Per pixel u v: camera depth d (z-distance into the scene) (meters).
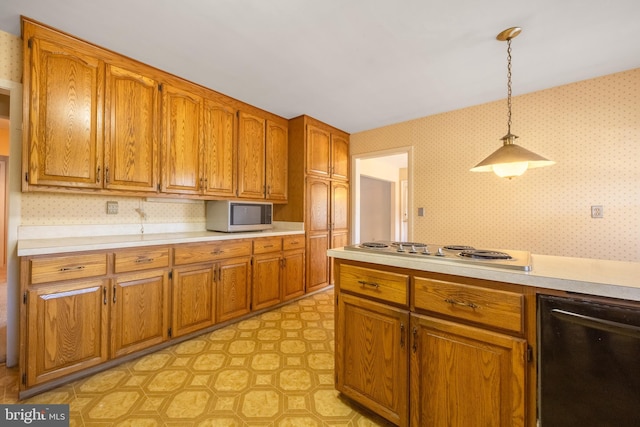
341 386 1.54
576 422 0.92
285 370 1.88
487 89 2.61
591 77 2.36
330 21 1.68
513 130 2.73
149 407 1.50
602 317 0.88
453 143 3.12
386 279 1.37
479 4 1.54
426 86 2.55
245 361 1.98
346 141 4.05
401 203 6.30
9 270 1.86
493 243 2.86
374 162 5.53
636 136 2.21
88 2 1.52
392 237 6.29
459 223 3.06
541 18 1.64
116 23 1.70
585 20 1.65
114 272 1.85
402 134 3.54
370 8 1.57
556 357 0.95
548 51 1.98
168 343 2.18
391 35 1.82
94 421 1.40
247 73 2.33
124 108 2.08
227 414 1.46
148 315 2.02
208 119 2.64
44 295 1.59
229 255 2.57
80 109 1.88
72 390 1.63
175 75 2.38
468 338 1.13
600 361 0.88
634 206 2.22
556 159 2.53
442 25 1.71
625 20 1.64
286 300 3.16
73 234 2.14
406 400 1.28
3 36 1.79
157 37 1.84
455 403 1.15
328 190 3.75
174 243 2.17
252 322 2.69
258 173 3.13
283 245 3.12
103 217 2.30
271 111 3.24
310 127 3.46
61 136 1.81
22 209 1.93
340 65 2.20
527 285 1.00
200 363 1.95
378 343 1.39
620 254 2.27
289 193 3.52
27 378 1.54
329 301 3.33
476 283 1.12
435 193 3.23
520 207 2.71
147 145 2.21
